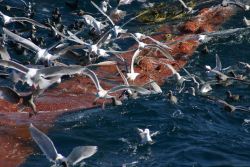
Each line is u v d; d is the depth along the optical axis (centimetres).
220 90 3641
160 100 3453
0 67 3684
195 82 3606
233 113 3312
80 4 5116
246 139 3027
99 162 2758
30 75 2517
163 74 3956
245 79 3831
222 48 4341
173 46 4366
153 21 4881
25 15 4753
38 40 4247
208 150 2881
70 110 3394
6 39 4181
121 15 4875
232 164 2769
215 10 4997
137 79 3862
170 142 2956
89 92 3647
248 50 4316
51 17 4797
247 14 4931
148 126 3133
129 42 4450
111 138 3009
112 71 3969
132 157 2819
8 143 2980
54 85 3694
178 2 5206
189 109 3344
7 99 2506
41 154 2892
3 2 4938
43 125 3183
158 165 2744
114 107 3369
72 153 2277
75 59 3669
